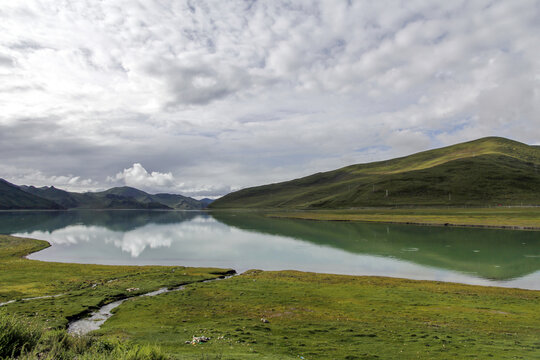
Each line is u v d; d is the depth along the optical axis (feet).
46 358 39.86
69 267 213.87
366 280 173.37
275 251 299.99
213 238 407.64
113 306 127.24
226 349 67.46
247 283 162.91
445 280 185.78
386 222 540.52
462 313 109.19
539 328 91.04
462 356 65.92
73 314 110.52
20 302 127.24
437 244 313.73
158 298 132.05
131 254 296.30
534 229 399.44
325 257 265.13
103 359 41.73
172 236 440.86
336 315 106.73
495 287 157.28
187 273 197.77
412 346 73.51
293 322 97.71
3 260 242.58
